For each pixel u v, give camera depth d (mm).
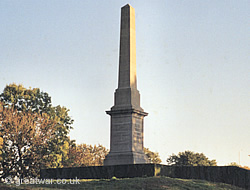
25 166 72750
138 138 45656
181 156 99750
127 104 45531
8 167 71875
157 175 39719
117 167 41438
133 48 47469
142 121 46719
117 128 45469
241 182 44781
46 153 73562
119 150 44938
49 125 74250
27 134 71250
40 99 79938
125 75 46562
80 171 43625
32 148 72062
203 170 43469
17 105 78062
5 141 71750
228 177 44125
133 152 44219
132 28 47656
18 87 78688
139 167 40250
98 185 36125
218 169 43938
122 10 47969
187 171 42969
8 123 71312
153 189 34594
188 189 36562
